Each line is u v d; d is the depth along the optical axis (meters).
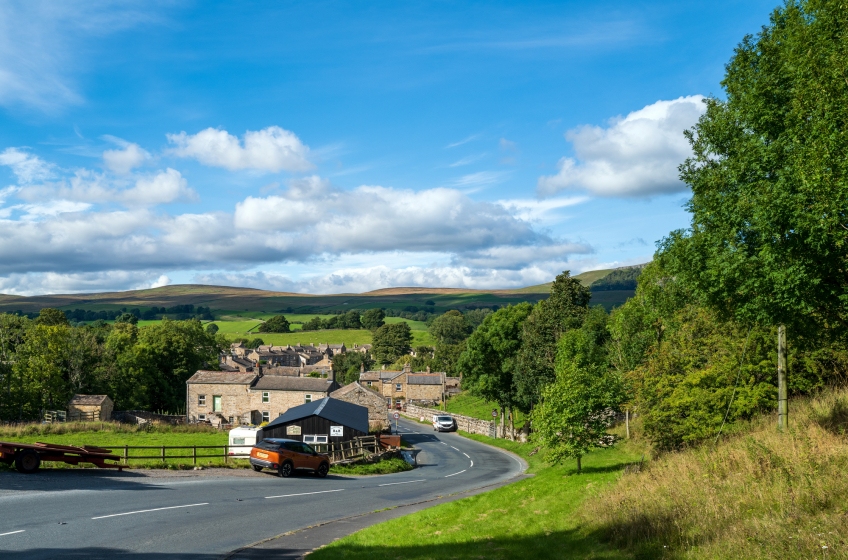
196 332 114.56
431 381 120.88
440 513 20.80
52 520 16.17
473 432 75.31
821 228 14.75
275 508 21.70
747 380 25.30
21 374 72.31
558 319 54.22
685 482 17.50
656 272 37.94
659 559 12.13
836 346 25.55
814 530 10.80
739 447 19.69
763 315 18.08
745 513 13.43
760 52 20.11
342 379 170.00
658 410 26.42
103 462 26.59
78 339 83.12
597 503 18.45
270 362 183.00
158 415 74.81
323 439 47.22
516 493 23.92
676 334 32.78
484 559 14.20
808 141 15.47
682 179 22.39
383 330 188.75
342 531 18.28
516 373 56.22
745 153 18.47
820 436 17.83
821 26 16.50
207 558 13.69
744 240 18.58
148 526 16.53
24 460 23.78
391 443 54.78
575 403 27.64
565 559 13.76
